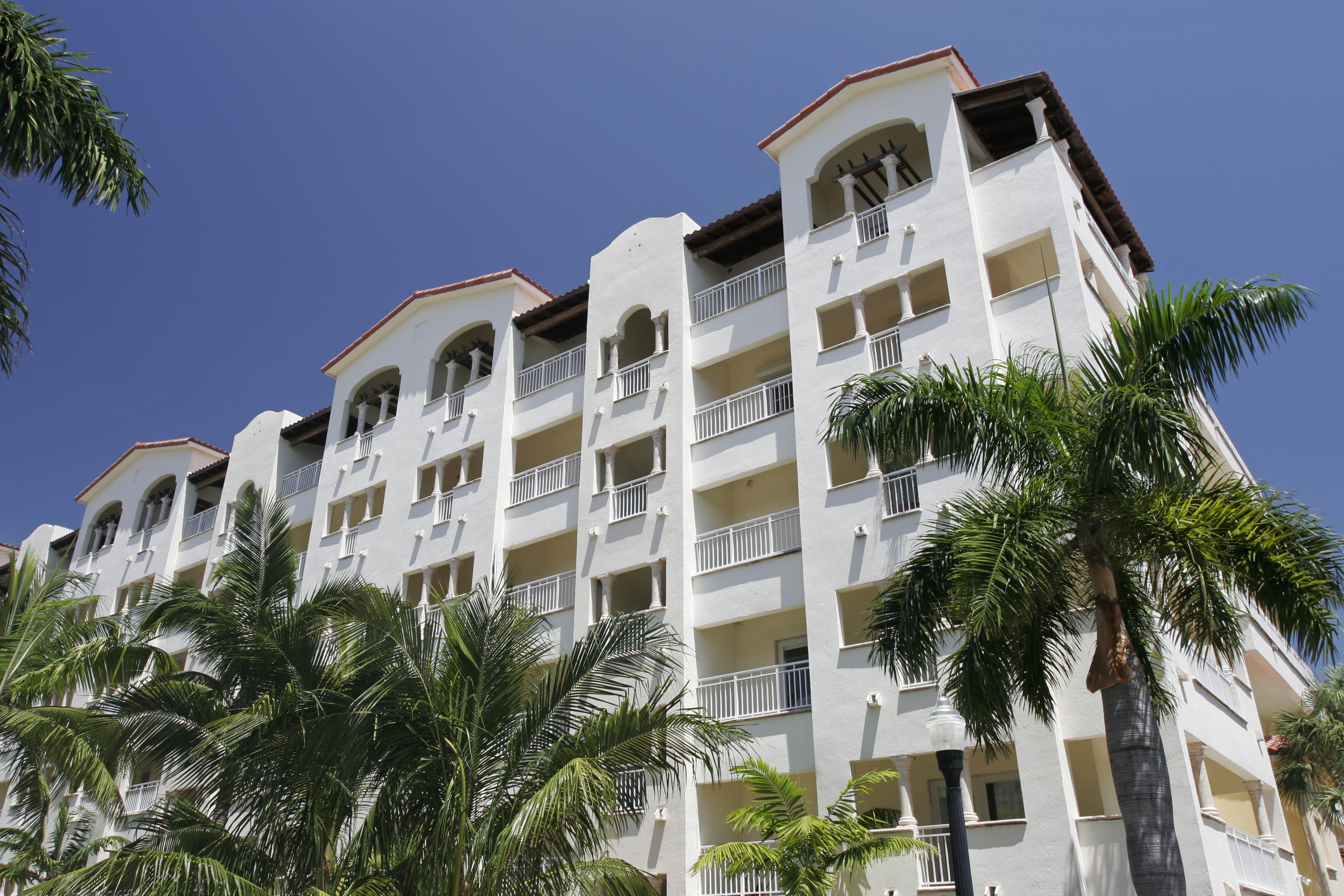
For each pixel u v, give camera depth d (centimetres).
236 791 1556
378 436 3509
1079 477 1266
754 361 2805
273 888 1484
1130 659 1215
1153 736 1191
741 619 2344
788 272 2597
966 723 1309
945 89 2481
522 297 3372
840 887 1906
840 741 2050
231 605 1759
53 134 1275
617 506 2722
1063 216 2200
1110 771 1945
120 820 1872
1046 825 1759
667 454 2636
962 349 2194
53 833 3031
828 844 1681
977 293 2220
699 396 2714
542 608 2766
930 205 2388
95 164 1305
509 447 3116
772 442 2469
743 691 2380
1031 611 1193
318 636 1673
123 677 1956
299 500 3728
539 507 2936
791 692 2272
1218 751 2016
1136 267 2955
